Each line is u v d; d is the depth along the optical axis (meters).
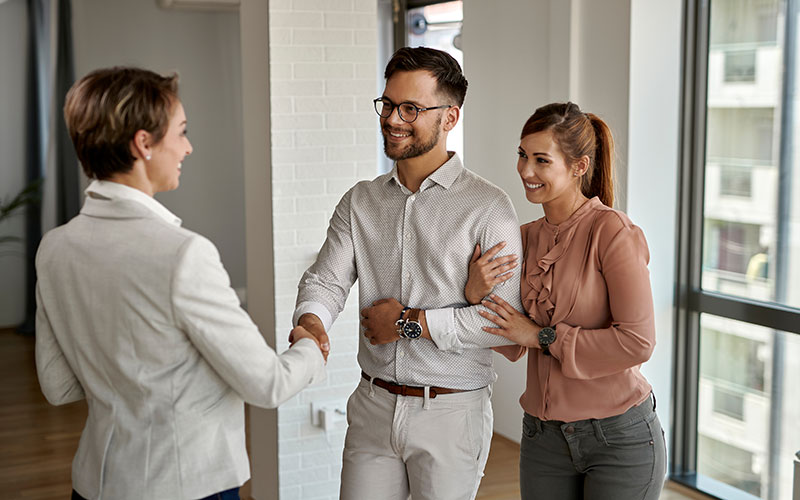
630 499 2.23
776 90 3.54
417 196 2.33
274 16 3.56
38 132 7.36
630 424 2.21
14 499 3.98
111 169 1.74
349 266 2.48
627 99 3.79
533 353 2.34
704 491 3.88
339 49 3.68
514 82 4.52
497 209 2.29
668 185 3.91
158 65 7.46
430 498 2.34
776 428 3.64
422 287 2.34
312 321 2.34
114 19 7.32
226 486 1.80
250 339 1.75
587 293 2.21
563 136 2.19
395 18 5.91
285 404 3.71
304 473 3.78
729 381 3.84
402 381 2.33
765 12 3.55
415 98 2.21
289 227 3.68
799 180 3.46
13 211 7.44
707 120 3.86
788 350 3.57
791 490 3.59
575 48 4.07
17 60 7.36
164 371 1.74
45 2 7.27
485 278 2.25
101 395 1.80
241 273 7.83
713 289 3.89
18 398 5.55
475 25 4.82
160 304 1.69
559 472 2.30
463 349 2.31
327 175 3.71
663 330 3.97
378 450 2.40
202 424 1.78
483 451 2.41
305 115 3.65
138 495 1.75
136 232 1.72
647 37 3.79
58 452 4.59
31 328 7.29
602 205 2.26
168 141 1.76
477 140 4.88
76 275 1.76
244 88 3.90
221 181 7.70
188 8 6.38
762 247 3.65
